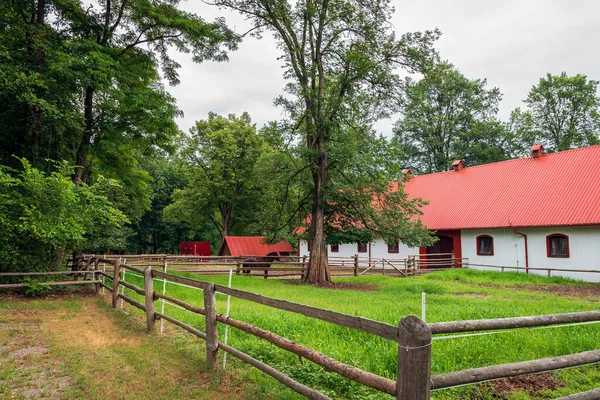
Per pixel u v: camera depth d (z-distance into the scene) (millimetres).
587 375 5523
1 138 14836
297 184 21500
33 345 7035
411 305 10773
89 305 10789
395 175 20500
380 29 18969
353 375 3592
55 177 12773
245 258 24312
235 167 42938
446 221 28141
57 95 15156
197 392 4996
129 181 19859
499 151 43875
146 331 7984
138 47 18875
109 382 5312
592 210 21281
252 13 19562
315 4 19328
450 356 5883
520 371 3477
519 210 24812
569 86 42094
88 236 18828
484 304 11156
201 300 11633
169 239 58094
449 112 48656
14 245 12258
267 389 5004
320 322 8016
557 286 17312
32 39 14469
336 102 18047
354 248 34812
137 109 16766
